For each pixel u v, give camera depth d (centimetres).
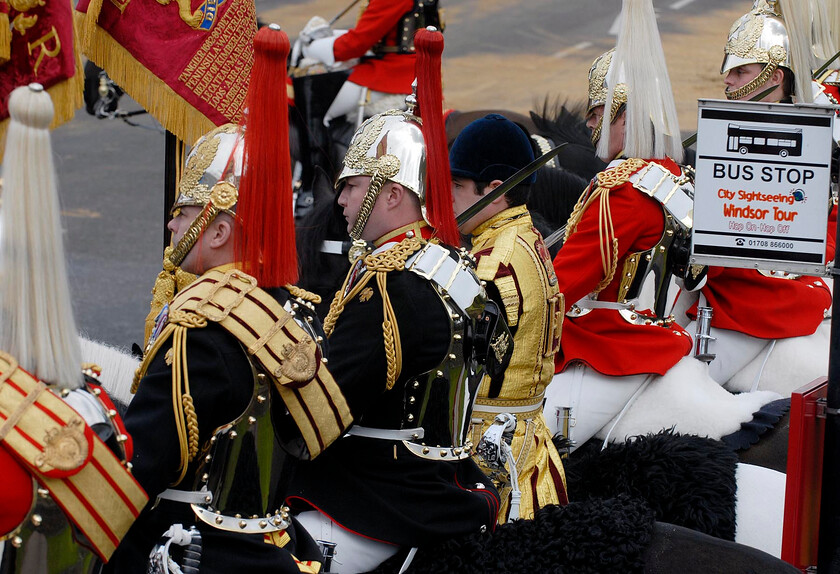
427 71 902
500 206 1088
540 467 1059
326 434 785
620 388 1227
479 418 1038
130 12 1106
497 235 1074
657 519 1085
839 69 1683
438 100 907
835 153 1209
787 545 939
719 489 1088
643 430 1219
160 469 721
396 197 899
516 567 891
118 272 2816
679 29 4362
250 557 756
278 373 744
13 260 611
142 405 728
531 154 1105
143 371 757
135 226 3181
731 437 1206
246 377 742
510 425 973
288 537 805
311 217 1476
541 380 1066
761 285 1376
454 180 1095
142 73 1112
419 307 866
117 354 1028
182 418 724
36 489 632
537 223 1664
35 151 604
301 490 895
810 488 948
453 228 909
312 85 2364
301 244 1460
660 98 1263
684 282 1292
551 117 2170
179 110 1116
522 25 4738
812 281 1432
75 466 632
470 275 897
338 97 2356
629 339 1242
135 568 754
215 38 1118
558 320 1081
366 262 884
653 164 1244
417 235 902
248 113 771
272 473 768
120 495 660
